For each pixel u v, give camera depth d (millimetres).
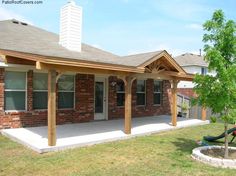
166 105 17766
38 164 6492
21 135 9180
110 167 6387
